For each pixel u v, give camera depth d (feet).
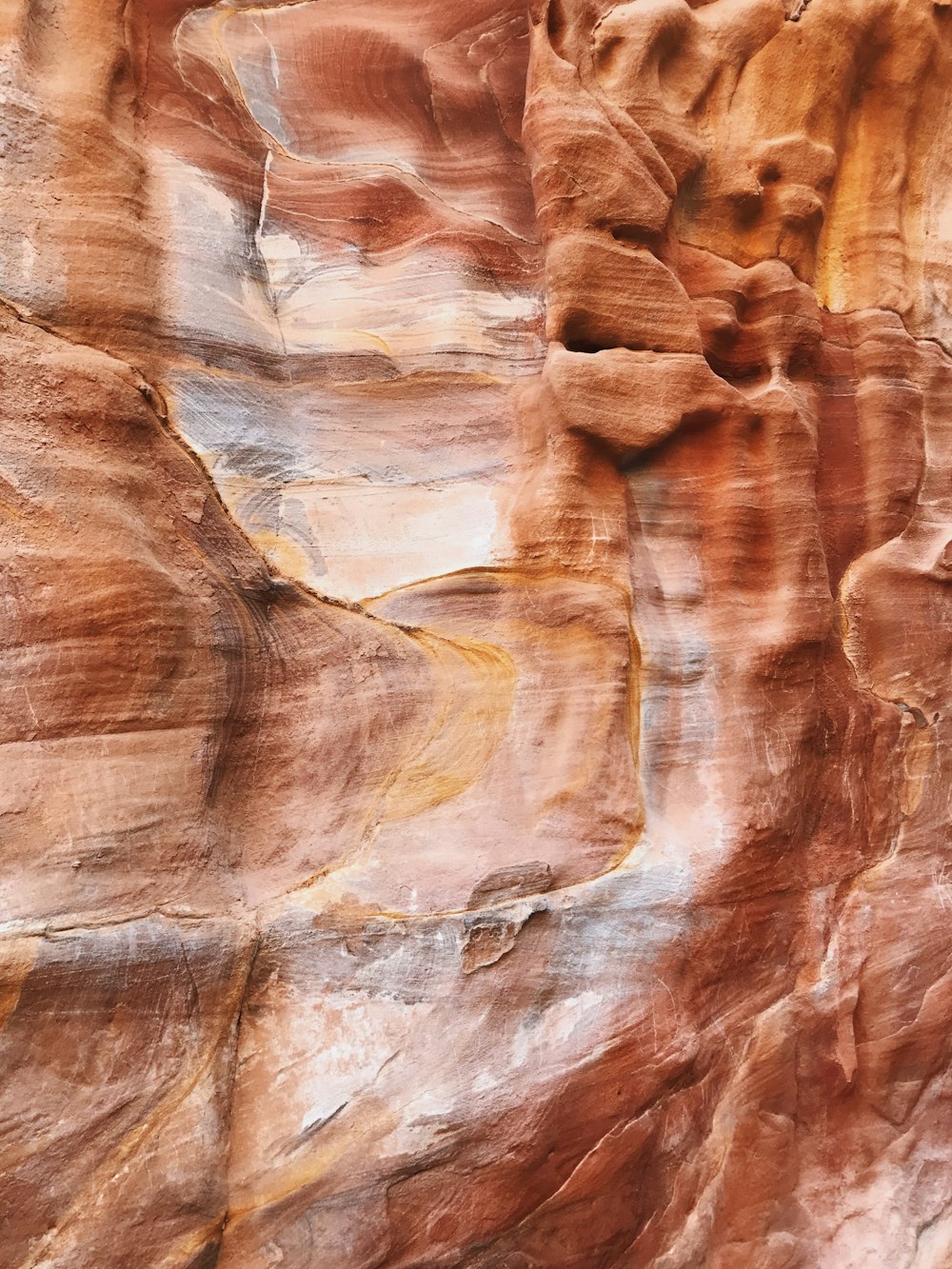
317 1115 10.43
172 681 10.56
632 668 13.02
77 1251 8.93
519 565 12.92
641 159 14.06
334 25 16.01
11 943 9.04
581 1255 11.30
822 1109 13.66
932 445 16.35
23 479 10.16
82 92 11.91
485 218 15.07
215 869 10.66
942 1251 13.53
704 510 14.14
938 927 14.61
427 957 11.19
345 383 13.44
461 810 11.93
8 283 10.84
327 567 12.52
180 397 11.95
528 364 14.20
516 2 16.51
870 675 15.08
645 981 12.14
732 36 15.42
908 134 16.93
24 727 9.66
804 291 15.20
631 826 12.35
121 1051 9.55
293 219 14.15
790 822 13.50
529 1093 11.10
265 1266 9.86
